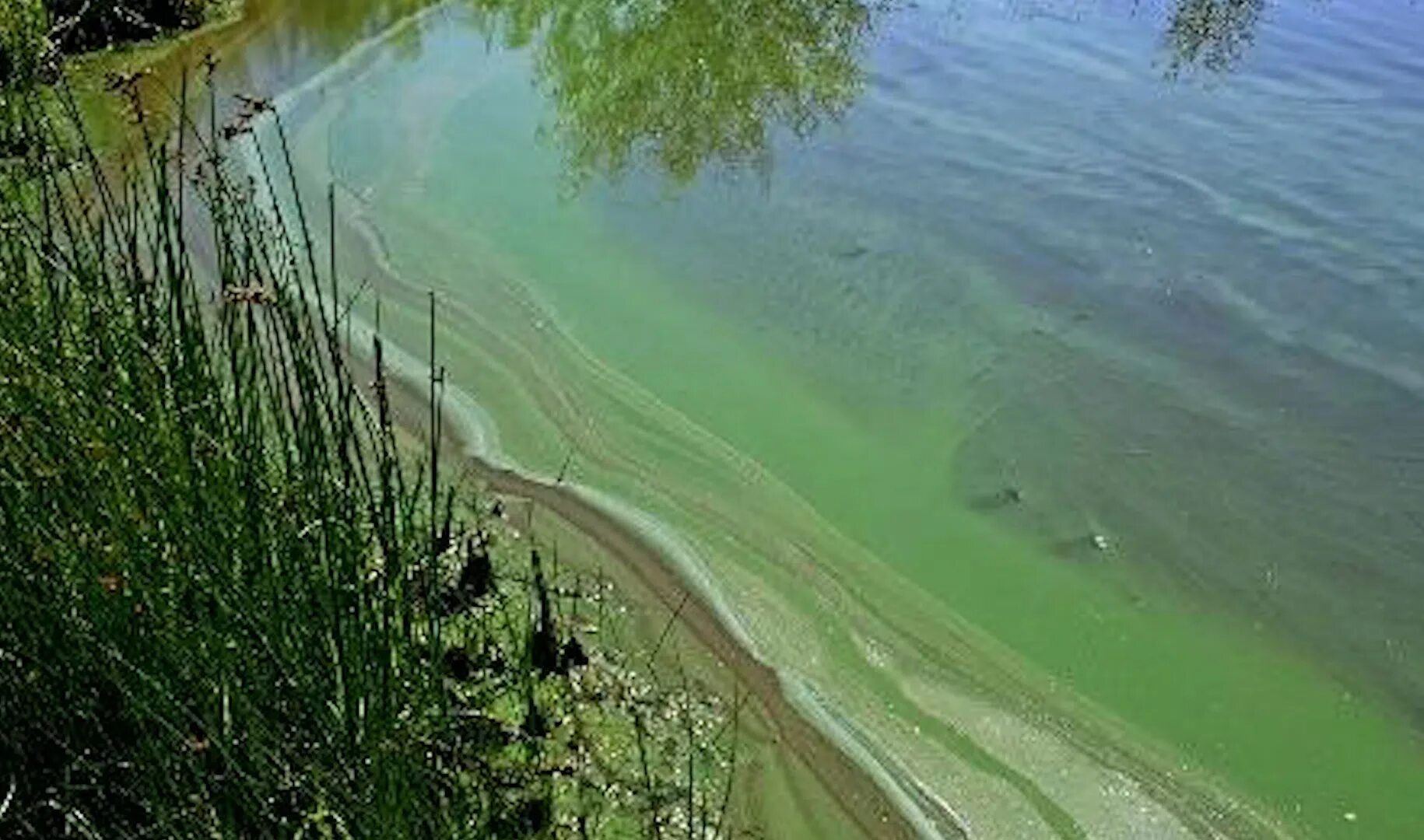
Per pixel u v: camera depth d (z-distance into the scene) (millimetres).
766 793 4320
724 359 6645
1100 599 5258
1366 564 5438
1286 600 5266
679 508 5633
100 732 3475
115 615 3521
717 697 4660
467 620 4633
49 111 8188
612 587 5125
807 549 5441
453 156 8461
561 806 4125
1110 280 7277
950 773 4480
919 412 6309
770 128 8945
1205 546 5527
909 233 7715
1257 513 5699
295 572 3803
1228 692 4863
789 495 5746
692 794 4125
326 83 9320
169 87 9102
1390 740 4688
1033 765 4531
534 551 4535
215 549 3678
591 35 10297
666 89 9492
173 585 3635
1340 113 9055
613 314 6961
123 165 4527
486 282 7168
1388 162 8430
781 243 7633
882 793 4371
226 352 4418
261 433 4020
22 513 3533
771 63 9859
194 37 9922
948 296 7156
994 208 7973
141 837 3467
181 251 4266
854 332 6871
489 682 4465
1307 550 5504
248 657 3574
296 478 4227
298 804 3594
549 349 6633
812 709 4656
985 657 4973
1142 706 4797
